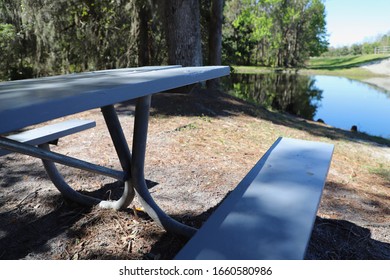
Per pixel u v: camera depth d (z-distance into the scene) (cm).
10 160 311
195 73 184
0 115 81
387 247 210
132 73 206
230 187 268
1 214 217
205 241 115
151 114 507
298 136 529
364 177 370
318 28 4141
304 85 2395
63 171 283
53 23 970
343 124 1150
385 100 1759
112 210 216
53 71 1048
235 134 459
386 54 5172
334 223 232
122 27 970
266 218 129
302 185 158
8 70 1066
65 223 207
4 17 1003
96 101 114
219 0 814
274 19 3641
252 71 3406
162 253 180
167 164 310
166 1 663
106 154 326
